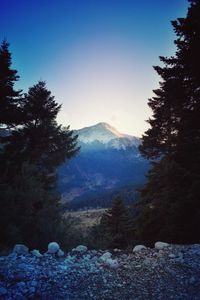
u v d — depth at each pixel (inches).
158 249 326.3
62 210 507.5
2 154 759.1
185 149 561.3
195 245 336.2
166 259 284.0
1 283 198.1
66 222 454.6
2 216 384.2
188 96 592.7
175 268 259.3
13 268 228.4
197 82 550.6
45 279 215.9
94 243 436.5
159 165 880.9
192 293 209.5
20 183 493.7
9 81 770.8
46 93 914.7
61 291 200.5
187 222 571.8
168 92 640.4
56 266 246.7
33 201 455.2
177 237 604.4
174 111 800.3
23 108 848.9
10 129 816.9
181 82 583.2
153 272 249.9
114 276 238.2
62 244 392.5
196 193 543.2
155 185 888.3
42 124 876.6
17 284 198.1
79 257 285.7
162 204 690.8
